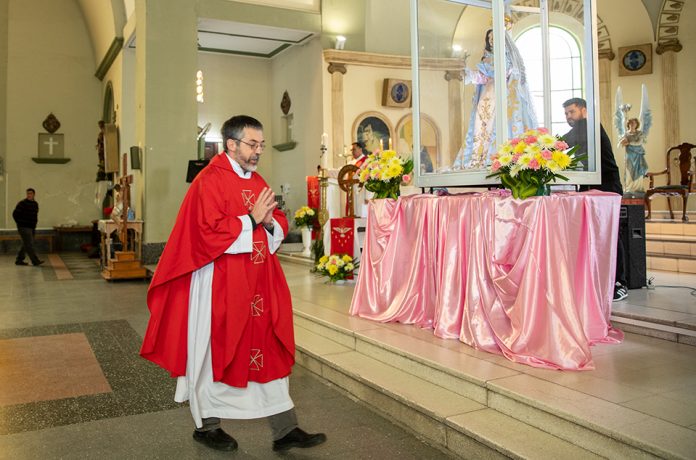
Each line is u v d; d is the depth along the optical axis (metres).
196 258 2.79
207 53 13.66
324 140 9.55
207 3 11.06
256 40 12.71
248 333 2.82
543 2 4.32
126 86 13.32
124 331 5.81
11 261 13.51
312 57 12.21
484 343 3.71
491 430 2.73
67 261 13.54
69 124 16.70
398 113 12.37
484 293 3.77
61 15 16.61
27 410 3.53
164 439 3.07
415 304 4.51
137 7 11.30
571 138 4.39
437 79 4.75
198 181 2.87
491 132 4.29
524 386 2.95
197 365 2.81
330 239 7.45
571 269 3.59
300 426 3.24
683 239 6.53
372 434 3.12
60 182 16.62
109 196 15.39
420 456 2.84
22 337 5.54
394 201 4.89
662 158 11.21
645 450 2.26
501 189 3.99
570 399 2.75
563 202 3.57
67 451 2.92
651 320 3.91
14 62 16.19
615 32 11.52
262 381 2.83
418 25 4.98
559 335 3.31
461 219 4.03
